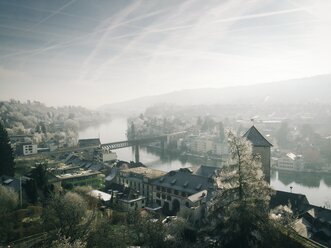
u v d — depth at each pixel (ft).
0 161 371.35
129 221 223.30
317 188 518.37
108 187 427.33
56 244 139.64
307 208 247.50
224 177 102.42
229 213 99.55
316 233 221.25
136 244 179.83
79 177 408.26
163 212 362.94
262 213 98.63
